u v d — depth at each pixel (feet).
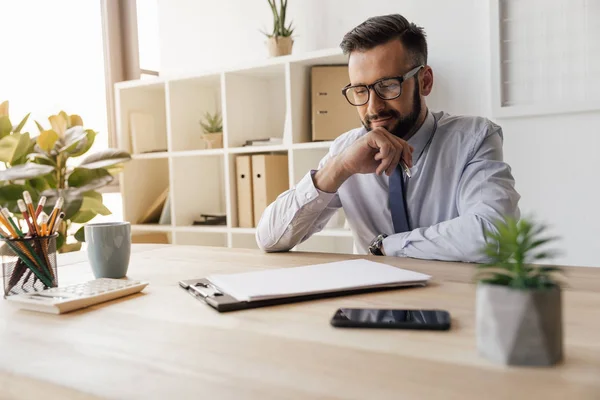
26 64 9.25
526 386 1.53
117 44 10.86
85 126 10.35
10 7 8.99
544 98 7.52
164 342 2.14
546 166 7.56
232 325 2.34
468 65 8.02
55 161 8.27
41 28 9.51
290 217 4.55
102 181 8.38
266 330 2.24
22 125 8.21
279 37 8.54
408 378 1.63
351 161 4.43
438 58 8.23
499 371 1.65
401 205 5.20
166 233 10.41
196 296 2.92
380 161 4.49
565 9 7.28
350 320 2.23
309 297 2.75
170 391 1.63
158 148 10.76
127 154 8.35
